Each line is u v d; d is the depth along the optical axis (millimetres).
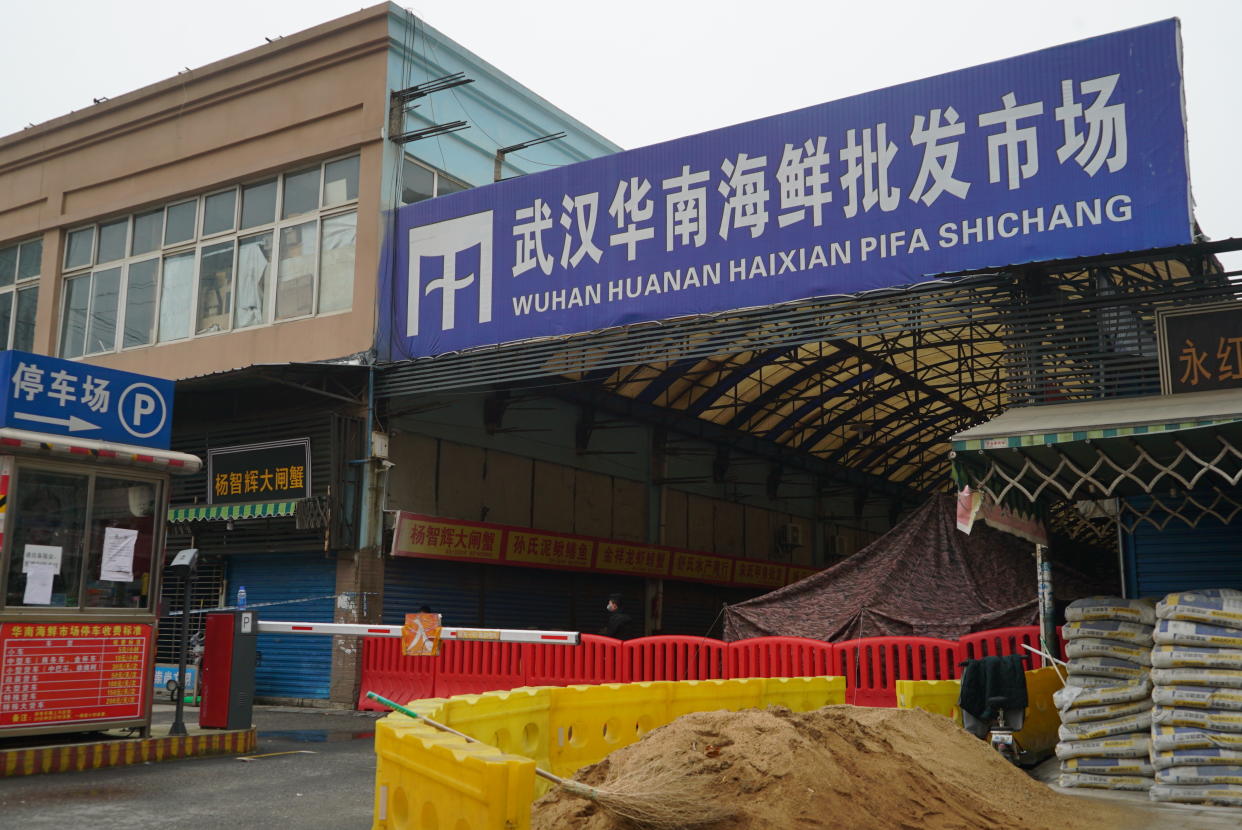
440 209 16094
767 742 6043
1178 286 10578
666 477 22453
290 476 16344
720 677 12656
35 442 8648
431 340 15766
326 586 16094
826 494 28906
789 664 12359
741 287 13297
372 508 15930
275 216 18000
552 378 18641
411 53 17484
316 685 15883
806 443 26578
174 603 17797
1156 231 10672
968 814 6309
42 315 20688
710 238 13641
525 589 18828
